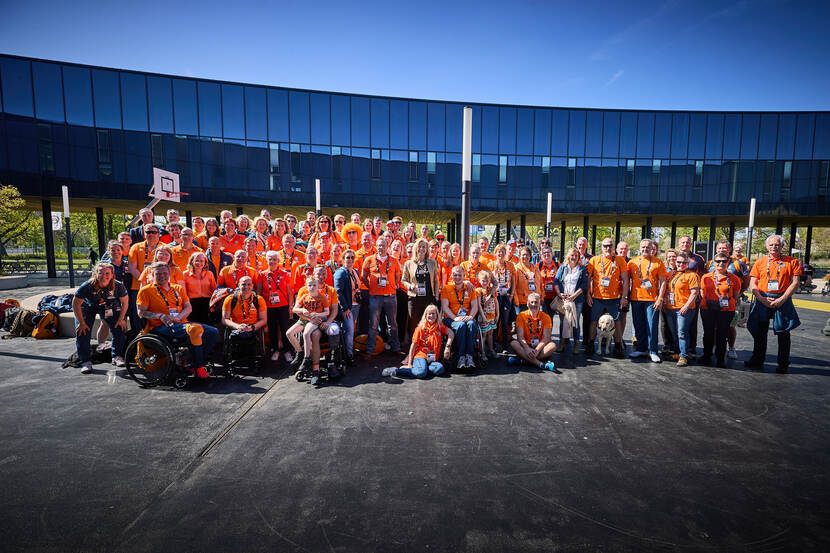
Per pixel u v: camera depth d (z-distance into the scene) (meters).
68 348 6.39
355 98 22.16
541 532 2.25
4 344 6.64
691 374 5.28
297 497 2.57
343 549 2.11
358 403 4.22
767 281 5.34
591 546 2.14
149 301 4.72
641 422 3.77
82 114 18.80
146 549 2.10
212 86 20.28
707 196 24.11
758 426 3.69
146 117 19.55
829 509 2.48
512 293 6.51
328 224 7.89
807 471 2.93
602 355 6.23
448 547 2.13
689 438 3.45
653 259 5.94
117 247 5.68
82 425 3.65
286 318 5.85
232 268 5.64
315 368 4.86
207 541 2.17
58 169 18.77
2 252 37.16
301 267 5.88
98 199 19.55
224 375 5.12
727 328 5.54
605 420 3.81
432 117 23.00
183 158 20.16
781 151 23.78
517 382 4.95
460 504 2.51
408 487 2.69
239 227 7.33
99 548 2.11
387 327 7.03
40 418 3.79
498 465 2.99
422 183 23.25
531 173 23.77
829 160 23.62
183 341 4.75
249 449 3.21
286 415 3.89
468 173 7.01
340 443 3.32
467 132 6.90
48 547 2.12
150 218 6.93
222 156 20.69
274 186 21.55
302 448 3.23
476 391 4.61
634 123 23.73
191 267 5.66
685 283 5.73
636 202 24.16
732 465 3.01
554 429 3.61
